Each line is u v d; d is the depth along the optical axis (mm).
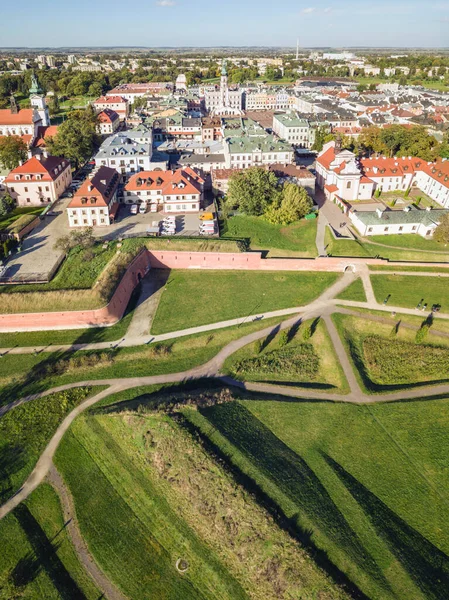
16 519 55250
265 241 111312
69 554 52375
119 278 90938
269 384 75312
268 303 93625
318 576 46875
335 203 133625
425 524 53188
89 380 74875
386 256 106188
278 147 153625
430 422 65875
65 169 136625
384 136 158750
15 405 69750
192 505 55156
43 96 185625
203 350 81938
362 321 88562
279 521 51656
